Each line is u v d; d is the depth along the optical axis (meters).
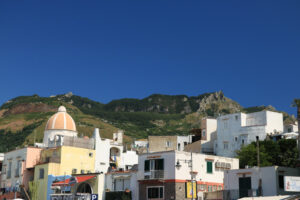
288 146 67.81
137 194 51.19
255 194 39.94
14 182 71.31
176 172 47.66
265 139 75.19
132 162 84.06
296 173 44.28
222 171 54.75
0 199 72.69
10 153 76.56
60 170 65.12
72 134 85.12
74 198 52.75
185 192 48.03
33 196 65.00
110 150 82.12
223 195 45.16
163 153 49.62
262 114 84.94
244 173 45.28
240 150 77.94
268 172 43.00
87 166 69.88
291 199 29.75
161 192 48.56
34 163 70.50
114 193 52.78
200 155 51.91
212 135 95.88
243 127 85.94
